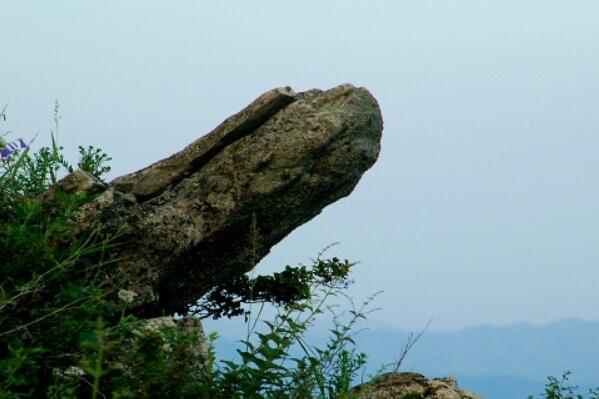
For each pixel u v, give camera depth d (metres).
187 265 21.81
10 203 17.72
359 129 22.45
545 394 20.27
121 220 18.97
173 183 22.09
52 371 14.84
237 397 14.38
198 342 16.98
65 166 22.17
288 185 21.83
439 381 18.36
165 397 13.90
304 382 16.30
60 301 15.58
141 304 19.33
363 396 17.59
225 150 22.08
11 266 15.29
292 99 22.17
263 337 15.20
